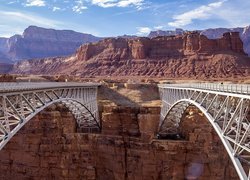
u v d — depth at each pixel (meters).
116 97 109.19
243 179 28.36
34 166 87.88
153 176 80.38
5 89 33.69
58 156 87.12
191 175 76.50
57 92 57.91
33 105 42.50
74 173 86.50
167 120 80.12
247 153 44.38
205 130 76.19
